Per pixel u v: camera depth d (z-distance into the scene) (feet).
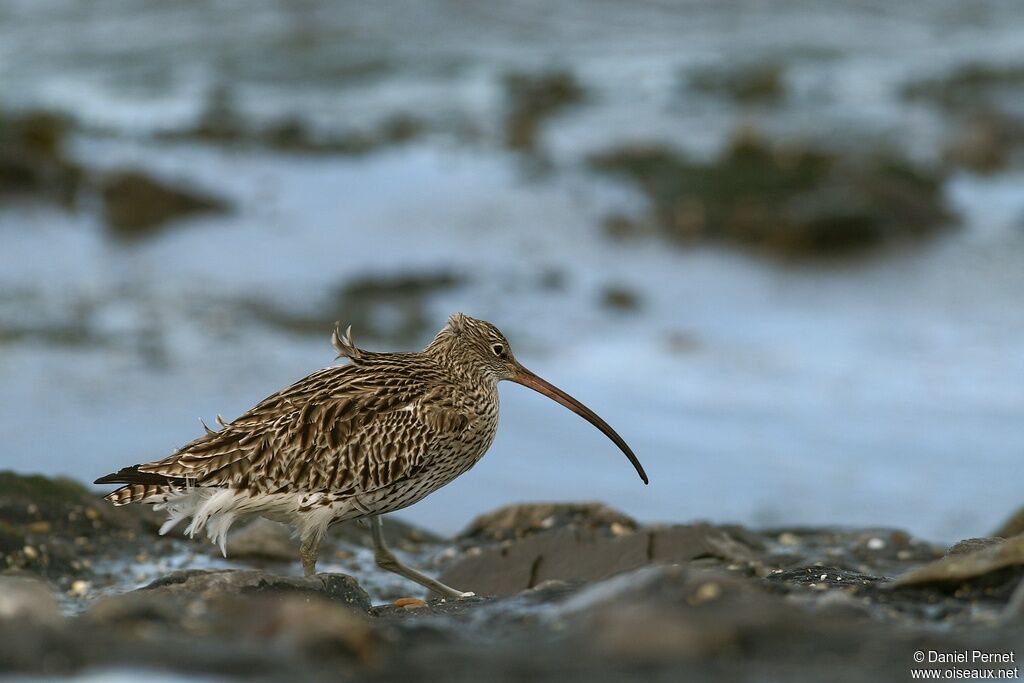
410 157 112.57
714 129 120.37
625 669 18.89
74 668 18.30
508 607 24.40
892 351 70.44
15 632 19.08
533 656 19.53
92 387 58.65
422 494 33.30
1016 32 153.48
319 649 19.24
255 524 38.37
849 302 81.20
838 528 41.06
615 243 92.43
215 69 136.87
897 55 144.46
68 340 66.13
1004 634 20.88
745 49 146.41
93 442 51.70
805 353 70.03
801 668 19.02
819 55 144.66
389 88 133.59
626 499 48.88
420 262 85.51
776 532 40.70
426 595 35.14
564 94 130.00
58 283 77.77
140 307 73.36
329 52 143.64
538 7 159.33
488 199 100.83
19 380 59.06
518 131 118.32
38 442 51.42
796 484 50.34
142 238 88.69
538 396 61.26
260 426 31.19
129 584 34.19
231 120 120.16
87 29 148.46
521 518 39.42
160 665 18.39
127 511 38.24
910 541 38.65
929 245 92.73
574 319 76.13
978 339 73.10
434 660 19.40
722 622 20.10
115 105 124.06
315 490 31.19
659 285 83.87
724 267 88.28
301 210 97.35
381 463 31.76
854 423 58.39
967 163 112.06
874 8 162.81
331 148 114.42
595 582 25.77
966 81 133.08
